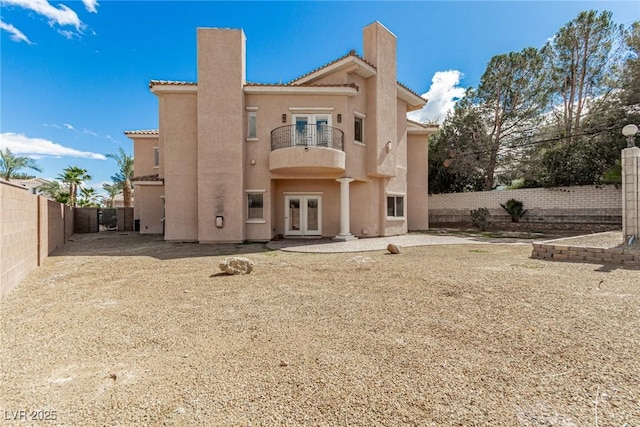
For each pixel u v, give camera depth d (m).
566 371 3.01
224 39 15.60
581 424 2.25
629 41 21.30
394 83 18.62
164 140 16.33
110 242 16.30
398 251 11.41
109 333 4.12
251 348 3.61
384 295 5.85
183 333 4.10
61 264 9.69
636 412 2.37
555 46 24.84
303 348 3.60
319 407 2.49
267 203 16.31
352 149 16.84
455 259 9.95
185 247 13.94
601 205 20.91
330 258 10.57
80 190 38.28
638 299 5.31
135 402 2.58
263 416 2.39
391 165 18.22
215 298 5.79
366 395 2.65
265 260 10.22
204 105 15.50
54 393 2.73
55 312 5.02
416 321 4.45
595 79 23.44
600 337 3.79
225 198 15.52
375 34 17.42
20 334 4.10
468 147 28.31
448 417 2.36
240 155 15.57
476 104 28.61
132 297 5.90
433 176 29.52
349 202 18.09
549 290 5.98
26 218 7.93
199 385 2.84
